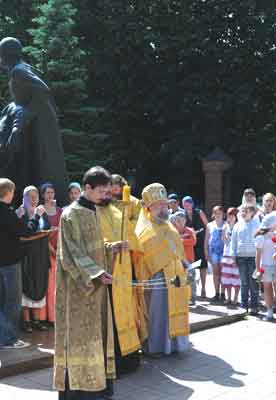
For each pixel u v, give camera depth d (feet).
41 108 26.71
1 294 19.70
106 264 15.44
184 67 79.36
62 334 14.75
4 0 73.15
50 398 16.15
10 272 19.54
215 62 77.66
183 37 76.18
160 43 75.61
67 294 14.73
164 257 19.93
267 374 18.52
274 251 26.37
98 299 14.69
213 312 27.04
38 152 26.76
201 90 77.30
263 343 22.50
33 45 68.64
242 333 24.17
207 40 76.02
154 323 20.17
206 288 35.96
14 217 19.33
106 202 17.95
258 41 78.13
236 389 17.03
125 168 85.51
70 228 14.64
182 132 79.00
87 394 14.83
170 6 78.79
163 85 78.28
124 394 16.60
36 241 21.63
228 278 29.68
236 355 20.74
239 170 81.41
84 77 65.57
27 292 21.74
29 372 18.42
